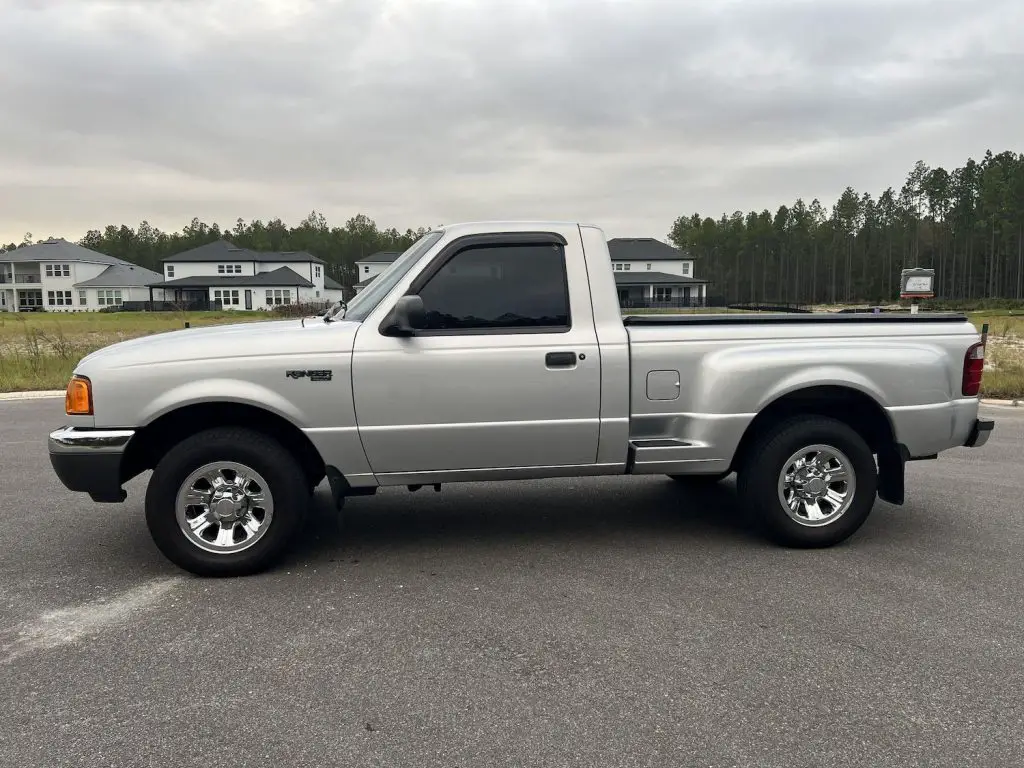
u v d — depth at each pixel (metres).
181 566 4.05
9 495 5.87
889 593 3.81
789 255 101.12
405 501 5.70
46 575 4.13
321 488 6.12
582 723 2.64
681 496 5.83
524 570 4.18
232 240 128.00
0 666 3.08
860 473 4.46
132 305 72.69
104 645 3.27
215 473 4.04
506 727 2.61
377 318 4.11
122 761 2.43
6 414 10.23
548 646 3.23
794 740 2.53
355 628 3.43
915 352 4.54
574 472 4.38
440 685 2.90
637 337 4.30
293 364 3.98
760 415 4.64
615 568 4.20
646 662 3.08
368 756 2.45
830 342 4.52
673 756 2.44
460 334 4.13
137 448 4.12
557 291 4.25
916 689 2.86
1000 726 2.61
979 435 4.75
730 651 3.17
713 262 106.56
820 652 3.16
